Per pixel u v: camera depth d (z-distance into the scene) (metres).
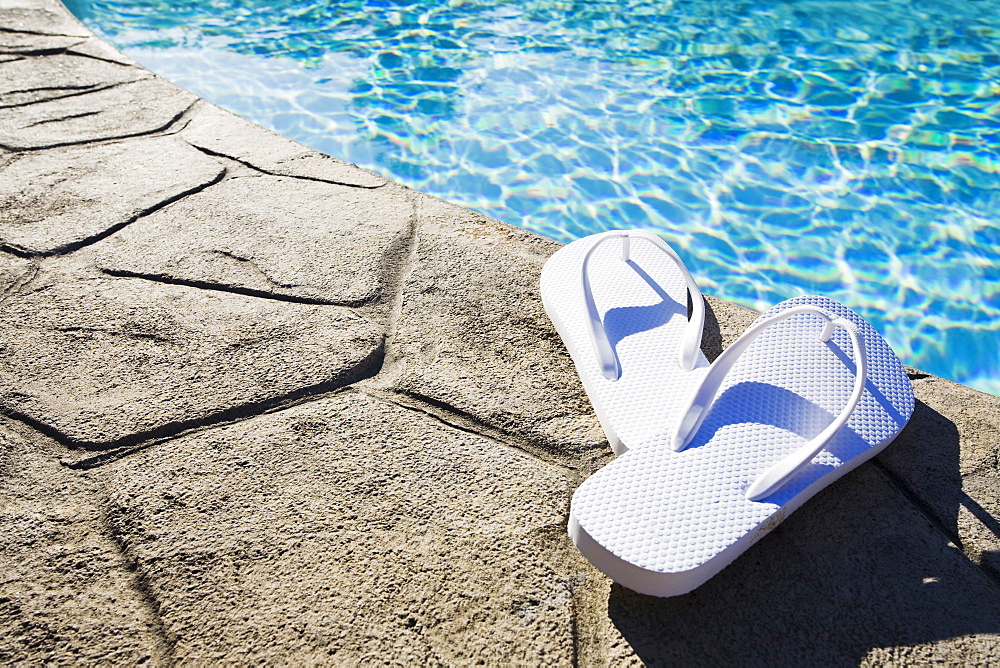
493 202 2.87
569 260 1.94
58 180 2.31
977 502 1.41
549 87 3.61
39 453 1.44
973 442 1.53
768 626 1.21
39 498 1.36
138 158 2.46
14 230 2.07
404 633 1.19
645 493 1.26
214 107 2.85
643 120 3.36
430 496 1.39
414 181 2.98
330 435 1.50
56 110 2.74
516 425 1.55
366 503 1.38
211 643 1.16
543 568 1.29
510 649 1.17
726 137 3.25
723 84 3.64
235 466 1.43
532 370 1.69
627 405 1.50
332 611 1.21
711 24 4.23
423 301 1.88
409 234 2.12
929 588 1.27
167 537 1.30
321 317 1.81
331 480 1.41
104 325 1.76
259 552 1.29
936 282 2.53
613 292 1.82
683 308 1.78
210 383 1.61
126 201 2.22
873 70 3.76
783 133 3.27
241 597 1.22
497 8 4.44
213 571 1.26
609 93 3.56
